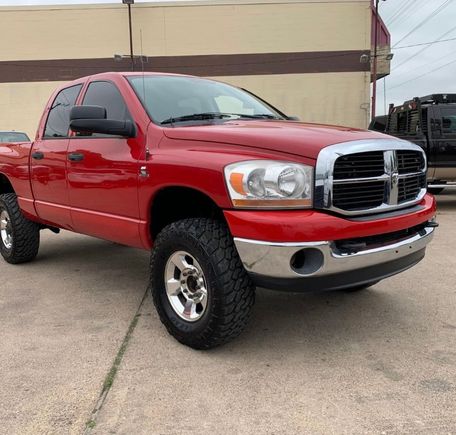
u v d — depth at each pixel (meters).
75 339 3.58
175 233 3.28
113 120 3.69
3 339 3.59
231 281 3.06
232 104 4.38
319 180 2.86
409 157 3.50
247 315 3.16
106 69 31.70
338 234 2.87
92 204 4.16
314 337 3.57
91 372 3.08
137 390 2.86
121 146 3.80
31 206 5.15
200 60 31.94
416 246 3.37
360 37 31.70
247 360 3.22
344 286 3.00
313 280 2.88
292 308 4.15
